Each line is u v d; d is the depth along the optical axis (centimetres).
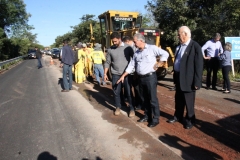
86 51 1016
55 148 385
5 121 529
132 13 1068
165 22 1389
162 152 351
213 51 727
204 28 1184
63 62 789
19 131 464
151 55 424
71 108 605
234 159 326
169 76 1079
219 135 405
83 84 938
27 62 2766
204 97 660
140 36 416
